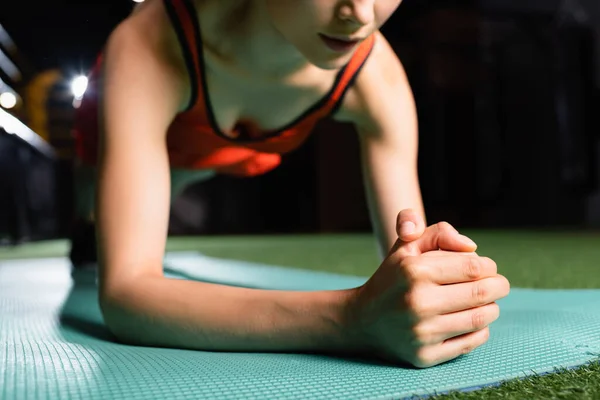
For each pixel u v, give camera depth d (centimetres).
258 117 109
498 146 780
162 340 90
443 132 777
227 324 84
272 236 734
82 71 633
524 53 771
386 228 109
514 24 773
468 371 74
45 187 712
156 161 96
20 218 531
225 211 883
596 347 88
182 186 202
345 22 71
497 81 778
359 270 258
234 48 92
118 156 94
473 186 780
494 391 67
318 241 548
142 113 95
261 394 66
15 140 503
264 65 94
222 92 101
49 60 634
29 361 85
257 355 84
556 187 752
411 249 74
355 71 101
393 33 787
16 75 564
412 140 111
